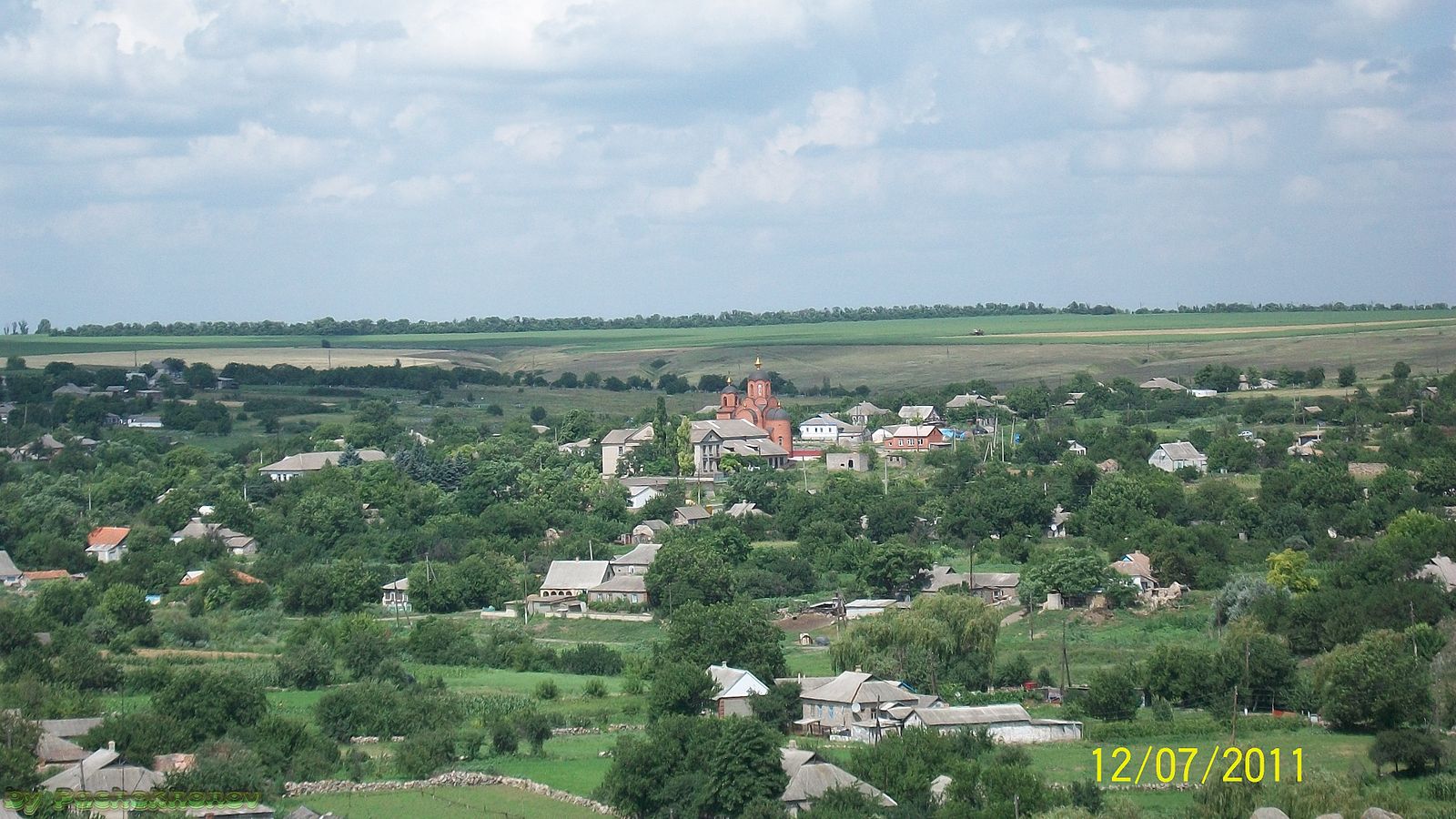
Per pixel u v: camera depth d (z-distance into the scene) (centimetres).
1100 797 11825
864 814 11344
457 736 14375
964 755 13138
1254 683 15362
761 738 12075
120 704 15388
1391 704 14212
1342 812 11306
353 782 13000
